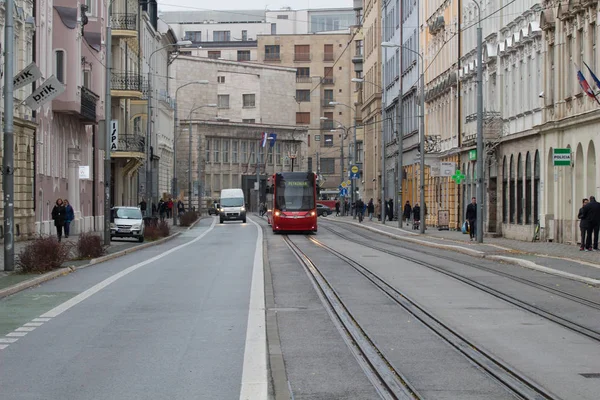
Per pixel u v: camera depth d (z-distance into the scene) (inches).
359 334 569.0
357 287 865.5
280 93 5383.9
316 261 1235.2
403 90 3356.3
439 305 717.3
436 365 462.0
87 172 1850.4
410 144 3206.2
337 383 416.8
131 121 2881.4
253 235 2247.8
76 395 394.0
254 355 489.4
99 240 1284.4
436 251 1493.6
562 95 1566.2
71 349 514.0
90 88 2251.5
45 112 1866.4
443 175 1958.7
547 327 596.7
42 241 1031.0
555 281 922.1
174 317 647.1
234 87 5187.0
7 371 450.0
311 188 2317.9
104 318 643.5
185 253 1470.2
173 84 4864.7
